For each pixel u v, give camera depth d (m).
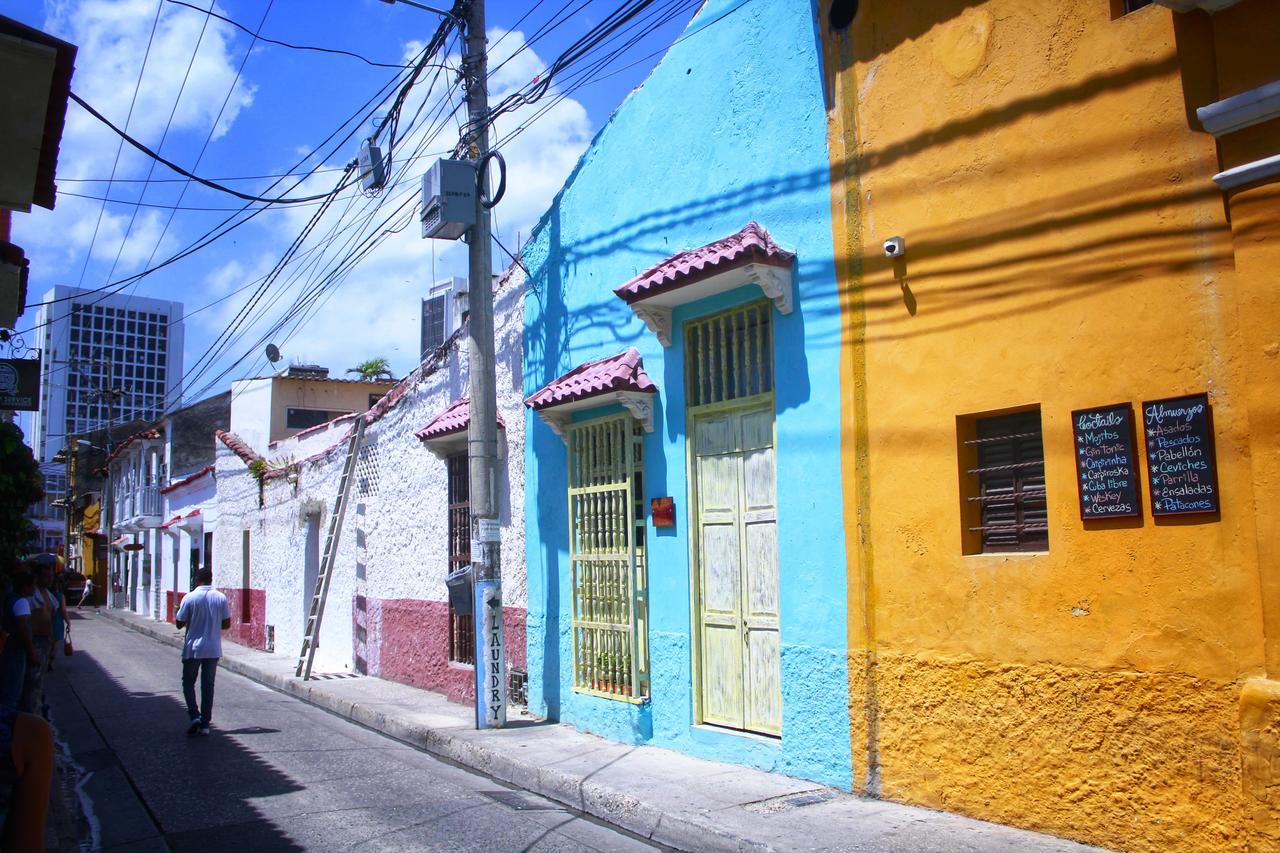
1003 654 5.89
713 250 7.74
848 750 6.80
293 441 21.36
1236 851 4.77
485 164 10.06
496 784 8.15
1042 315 5.80
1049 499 5.69
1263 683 4.66
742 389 8.01
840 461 7.01
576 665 9.70
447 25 10.30
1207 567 4.97
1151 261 5.29
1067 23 5.74
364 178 11.30
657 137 9.08
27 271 7.27
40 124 5.73
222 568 24.52
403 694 12.72
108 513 46.25
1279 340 4.68
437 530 12.93
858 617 6.80
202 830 6.78
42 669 11.87
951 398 6.29
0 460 7.36
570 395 9.05
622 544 9.12
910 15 6.70
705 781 7.25
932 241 6.46
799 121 7.53
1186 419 5.09
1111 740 5.32
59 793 7.80
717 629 8.14
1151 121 5.32
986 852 5.36
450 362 12.77
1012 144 6.01
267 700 13.43
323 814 7.14
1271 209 4.73
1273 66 4.74
